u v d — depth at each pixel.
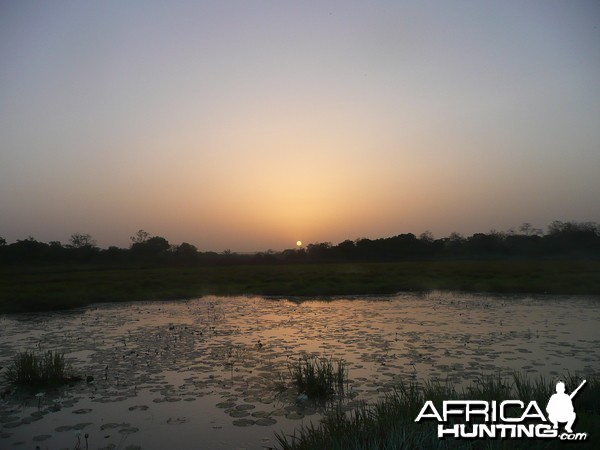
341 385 9.47
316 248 101.12
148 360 12.16
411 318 19.62
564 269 47.28
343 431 6.31
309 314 21.39
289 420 7.86
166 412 8.26
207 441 7.03
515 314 20.61
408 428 6.05
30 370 10.05
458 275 42.81
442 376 10.23
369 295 31.06
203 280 40.88
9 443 6.97
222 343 14.35
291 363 11.66
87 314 22.44
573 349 13.00
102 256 82.38
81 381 10.27
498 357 12.04
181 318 20.41
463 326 17.30
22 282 38.84
